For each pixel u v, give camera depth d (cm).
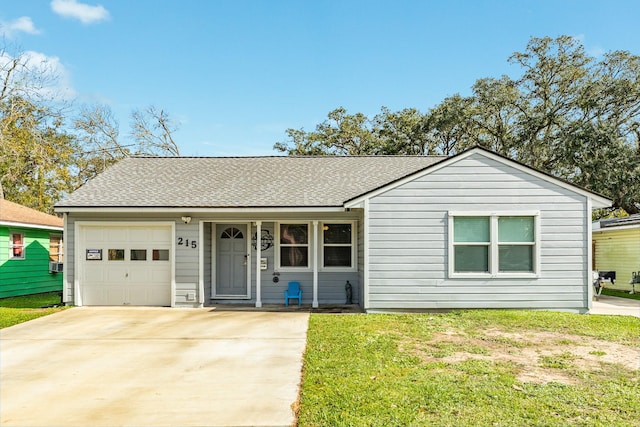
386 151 3197
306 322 914
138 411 445
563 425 397
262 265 1215
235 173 1352
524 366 587
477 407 439
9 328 872
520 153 2705
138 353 678
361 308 1118
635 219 1573
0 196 2533
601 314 993
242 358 645
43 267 1634
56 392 504
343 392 482
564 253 1009
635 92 2402
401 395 471
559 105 2639
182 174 1341
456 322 877
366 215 1017
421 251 1011
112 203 1115
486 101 2741
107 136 3092
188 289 1137
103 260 1159
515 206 1009
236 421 418
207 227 1189
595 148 2375
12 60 2638
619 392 482
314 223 1162
